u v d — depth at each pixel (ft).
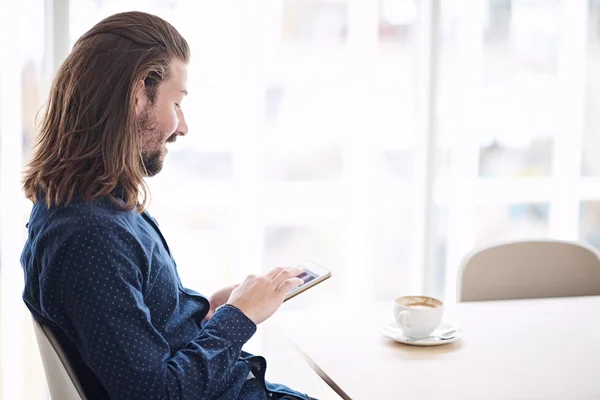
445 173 8.93
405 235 8.86
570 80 9.30
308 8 8.16
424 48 8.54
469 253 6.44
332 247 8.64
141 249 3.89
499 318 5.27
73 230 3.71
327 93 8.37
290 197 8.43
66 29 7.18
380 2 8.38
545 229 9.50
